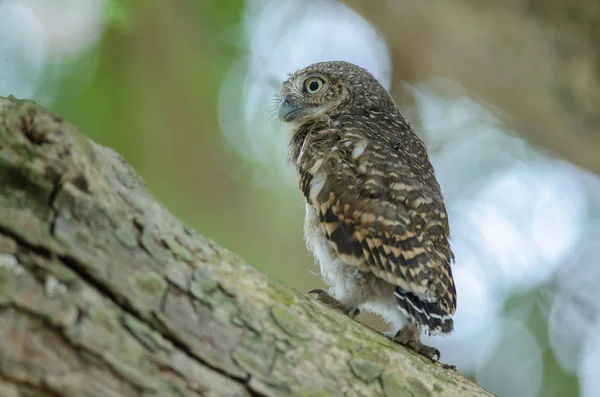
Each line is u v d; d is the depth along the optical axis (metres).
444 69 14.20
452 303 6.90
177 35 13.28
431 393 5.38
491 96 14.08
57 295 4.17
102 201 4.60
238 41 14.09
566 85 12.98
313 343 5.10
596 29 12.28
